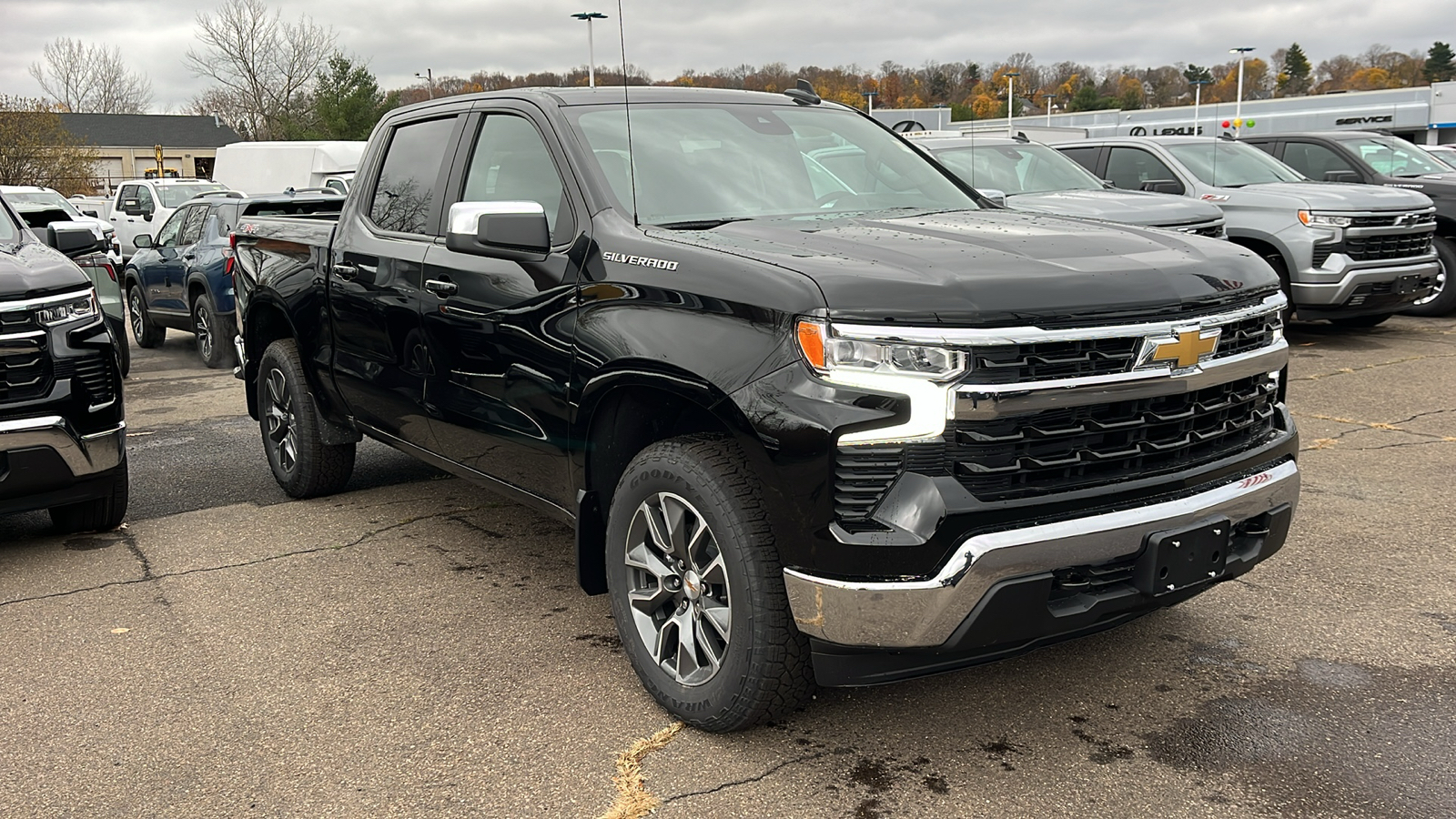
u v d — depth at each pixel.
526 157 3.79
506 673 3.42
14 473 4.27
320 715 3.16
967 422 2.53
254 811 2.67
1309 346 9.32
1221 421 2.95
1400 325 10.56
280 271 5.20
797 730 3.01
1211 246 3.15
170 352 12.11
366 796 2.73
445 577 4.30
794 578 2.64
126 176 83.56
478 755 2.92
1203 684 3.23
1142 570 2.70
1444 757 2.78
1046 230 3.24
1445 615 3.68
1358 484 5.21
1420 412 6.69
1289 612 3.74
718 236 3.15
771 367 2.64
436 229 4.13
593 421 3.25
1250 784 2.68
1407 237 9.00
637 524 3.12
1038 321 2.57
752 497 2.76
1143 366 2.68
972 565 2.48
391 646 3.64
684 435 3.00
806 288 2.63
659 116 3.88
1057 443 2.64
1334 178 10.27
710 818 2.60
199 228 11.02
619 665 3.47
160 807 2.70
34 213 14.71
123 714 3.19
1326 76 84.06
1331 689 3.18
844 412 2.53
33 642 3.73
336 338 4.75
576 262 3.34
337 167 21.97
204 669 3.49
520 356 3.50
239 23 62.47
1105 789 2.68
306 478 5.32
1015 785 2.71
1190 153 10.22
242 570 4.43
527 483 3.70
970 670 3.38
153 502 5.49
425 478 5.85
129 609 4.02
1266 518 3.00
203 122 87.50
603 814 2.62
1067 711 3.09
